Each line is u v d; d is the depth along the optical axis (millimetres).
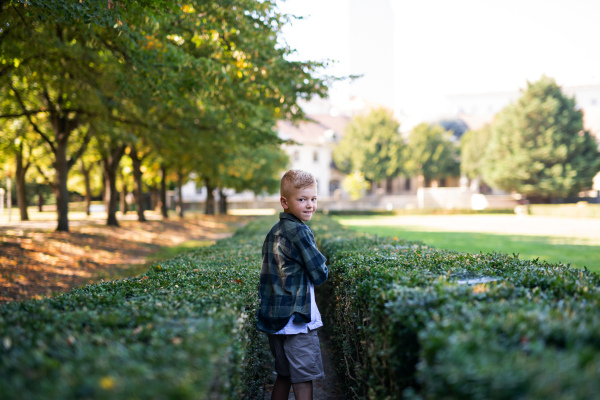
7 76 10156
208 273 3717
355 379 3143
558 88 47312
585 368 1204
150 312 2115
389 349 2104
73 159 15711
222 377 1790
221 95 8617
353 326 3145
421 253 4227
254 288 3125
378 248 5039
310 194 2867
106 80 10180
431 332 1562
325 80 8938
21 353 1539
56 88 11352
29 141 21578
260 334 3688
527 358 1290
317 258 2760
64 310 2359
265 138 11305
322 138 65812
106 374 1318
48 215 35906
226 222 28688
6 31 7730
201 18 7398
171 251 13844
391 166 59312
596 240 16609
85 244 13359
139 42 6930
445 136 61938
